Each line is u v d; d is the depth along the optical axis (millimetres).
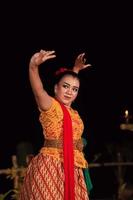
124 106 19031
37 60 6094
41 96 6273
